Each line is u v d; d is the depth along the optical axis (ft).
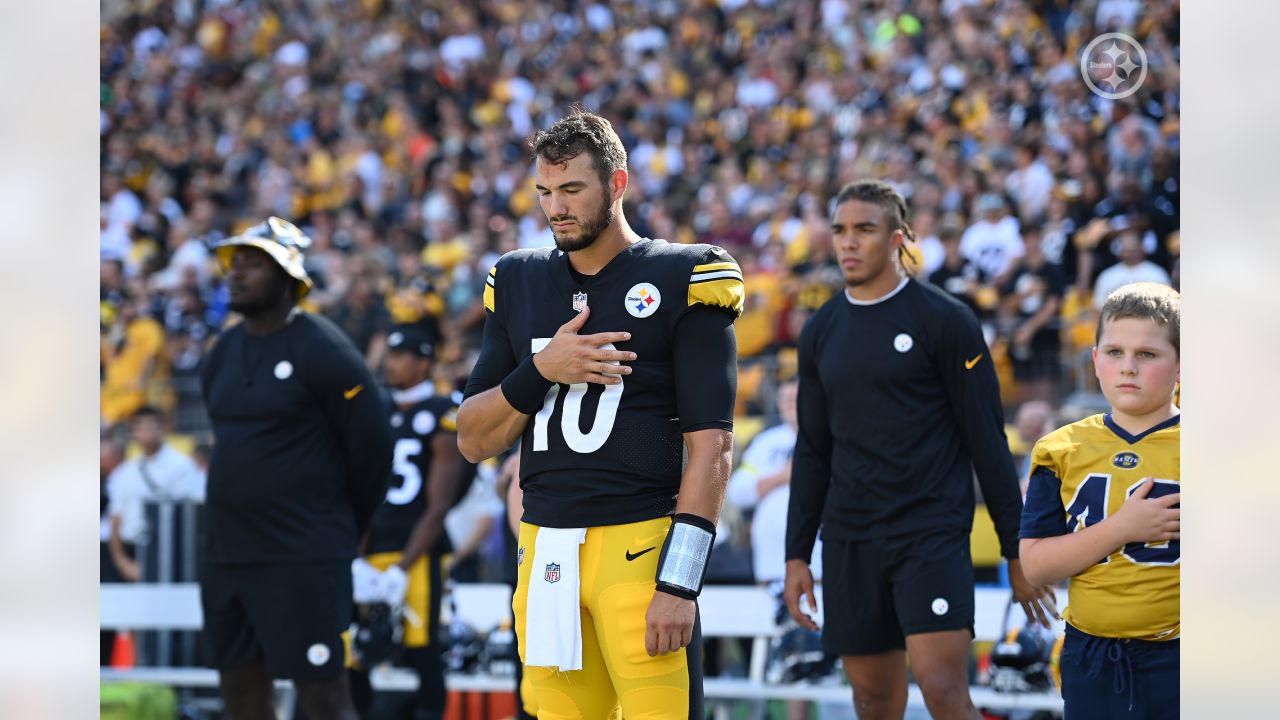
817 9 172.65
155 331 135.85
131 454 101.45
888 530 48.60
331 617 55.77
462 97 185.47
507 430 37.45
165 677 77.56
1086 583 37.52
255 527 55.36
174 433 109.60
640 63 180.24
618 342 36.86
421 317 117.50
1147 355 37.27
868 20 165.68
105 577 83.71
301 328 56.90
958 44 147.64
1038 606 48.39
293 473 55.57
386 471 58.29
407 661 71.26
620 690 36.24
